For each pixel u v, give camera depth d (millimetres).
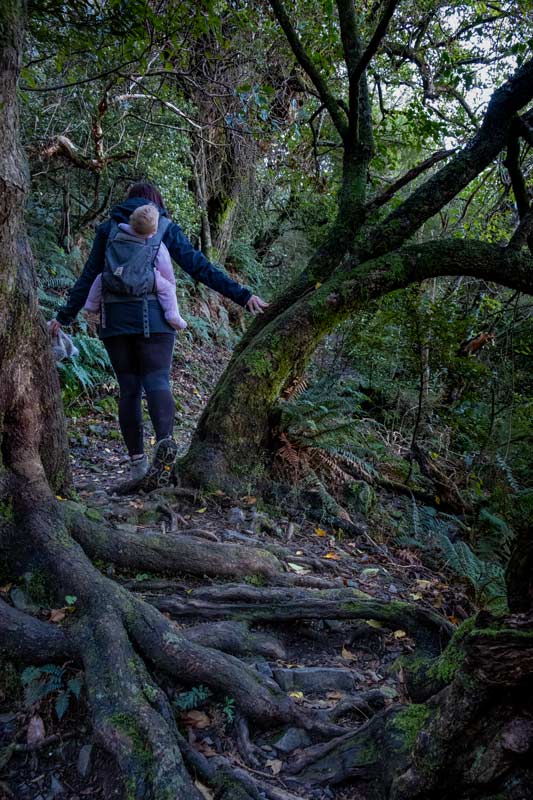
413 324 4770
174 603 2398
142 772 1624
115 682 1841
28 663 2008
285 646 2359
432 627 2371
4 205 2354
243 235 14250
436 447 5922
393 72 7934
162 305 3594
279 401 3945
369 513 3867
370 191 8023
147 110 8055
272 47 8359
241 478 3650
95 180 7344
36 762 1796
